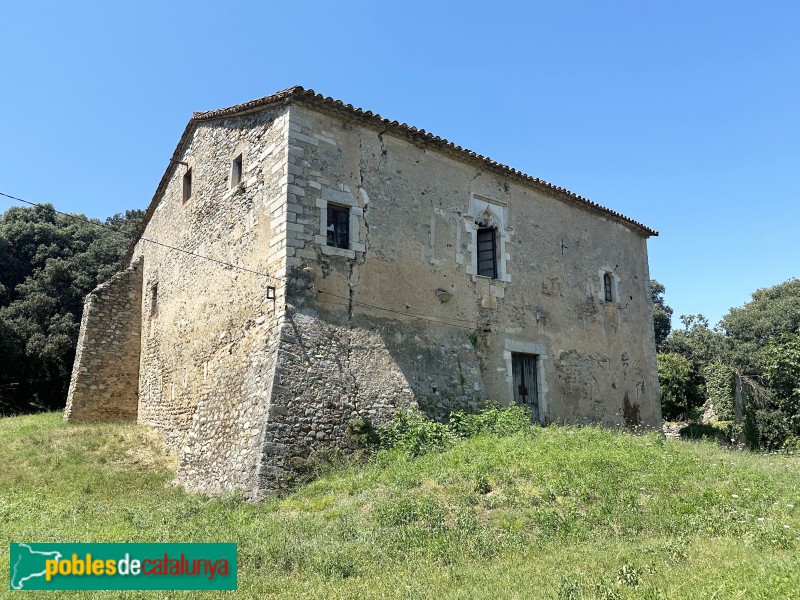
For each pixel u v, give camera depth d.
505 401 14.14
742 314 39.25
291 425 10.31
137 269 19.27
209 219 14.42
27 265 29.03
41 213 31.34
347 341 11.57
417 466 9.80
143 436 15.37
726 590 4.89
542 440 11.05
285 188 11.41
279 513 8.69
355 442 10.97
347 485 9.45
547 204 16.88
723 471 9.34
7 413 24.09
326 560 6.29
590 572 5.75
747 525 7.00
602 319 17.73
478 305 14.28
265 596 5.57
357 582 5.82
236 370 11.90
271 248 11.57
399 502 7.86
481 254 15.36
